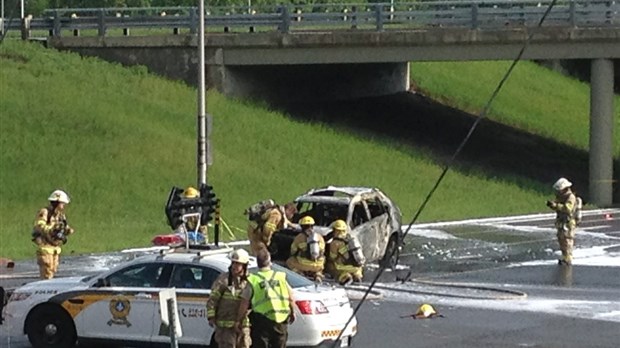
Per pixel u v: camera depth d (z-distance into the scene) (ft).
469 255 176.55
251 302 84.48
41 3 474.08
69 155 245.45
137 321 96.43
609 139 270.67
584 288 143.74
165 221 217.15
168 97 286.25
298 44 284.41
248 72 299.58
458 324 117.08
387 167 275.39
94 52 302.25
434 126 321.73
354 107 324.19
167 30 332.39
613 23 266.98
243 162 258.57
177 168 248.73
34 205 223.30
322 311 94.89
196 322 94.63
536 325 117.08
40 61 290.35
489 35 270.87
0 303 65.05
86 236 193.57
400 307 127.13
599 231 213.05
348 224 150.61
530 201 266.36
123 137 257.14
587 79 422.41
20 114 258.57
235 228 206.90
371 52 280.72
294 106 312.71
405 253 177.68
